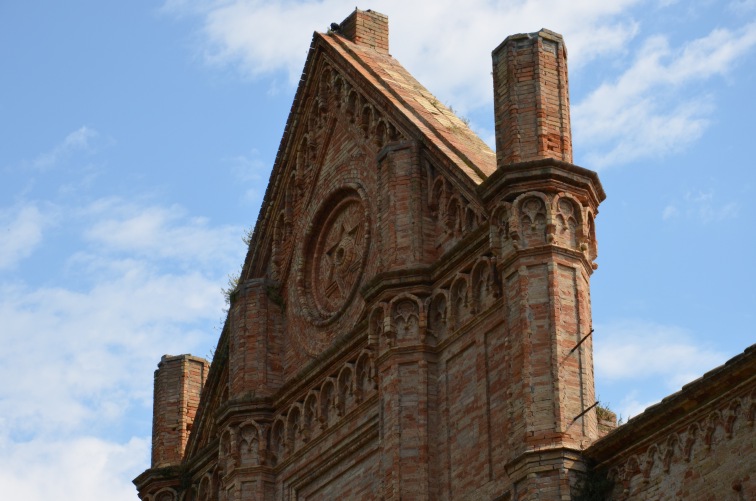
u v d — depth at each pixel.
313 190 49.62
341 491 43.97
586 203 38.78
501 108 40.28
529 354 36.84
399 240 43.03
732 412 32.12
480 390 39.56
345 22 52.16
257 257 51.72
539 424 35.97
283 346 49.00
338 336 46.12
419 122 45.16
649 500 33.72
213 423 50.66
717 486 32.12
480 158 43.50
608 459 35.03
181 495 50.97
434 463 40.22
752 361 31.52
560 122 39.72
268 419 47.59
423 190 43.69
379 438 41.50
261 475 46.88
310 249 49.06
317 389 46.00
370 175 46.69
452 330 41.28
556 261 37.78
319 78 50.62
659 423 33.75
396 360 41.56
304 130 50.94
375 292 42.53
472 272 40.88
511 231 38.25
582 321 37.38
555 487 35.03
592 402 36.62
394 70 49.50
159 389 53.47
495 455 38.38
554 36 40.88
